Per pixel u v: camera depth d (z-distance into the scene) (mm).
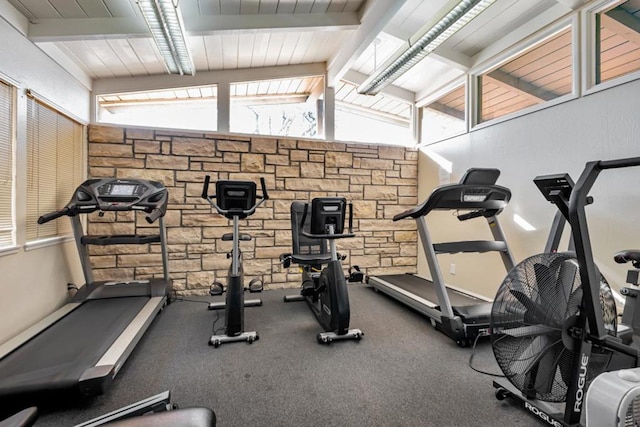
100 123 3684
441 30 2758
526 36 3152
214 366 2178
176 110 4051
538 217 3043
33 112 2650
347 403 1775
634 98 2307
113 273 3717
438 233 4488
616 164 1336
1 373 1703
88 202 2777
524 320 1529
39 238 2734
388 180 4762
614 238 2408
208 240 4008
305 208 2934
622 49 2461
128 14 2697
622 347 1300
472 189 2527
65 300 3064
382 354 2377
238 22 3086
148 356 2314
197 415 937
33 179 2648
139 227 3791
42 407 1714
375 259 4695
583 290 1380
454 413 1691
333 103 4512
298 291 4141
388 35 3590
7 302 2271
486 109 3797
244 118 4289
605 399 917
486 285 3633
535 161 3061
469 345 2518
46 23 2604
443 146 4359
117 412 1421
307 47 3930
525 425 1602
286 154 4301
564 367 1484
